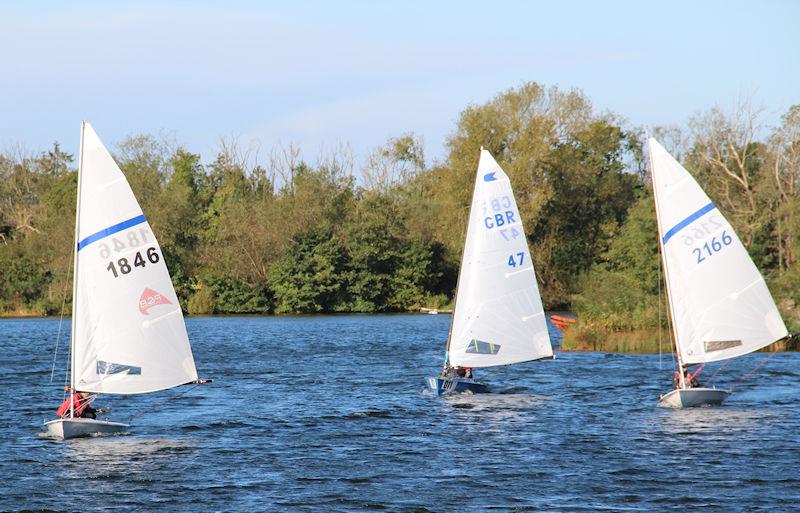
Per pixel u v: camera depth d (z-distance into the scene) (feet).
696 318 234.17
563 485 166.30
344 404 257.55
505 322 258.16
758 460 181.78
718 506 152.56
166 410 249.14
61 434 204.54
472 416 235.61
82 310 197.06
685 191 232.53
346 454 192.75
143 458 188.65
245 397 273.13
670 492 160.66
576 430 214.48
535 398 264.52
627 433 209.87
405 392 281.13
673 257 233.96
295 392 283.38
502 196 256.73
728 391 244.42
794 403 249.55
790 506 151.94
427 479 171.63
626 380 301.22
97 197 196.95
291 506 155.84
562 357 371.15
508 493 161.79
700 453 188.24
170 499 159.84
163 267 202.08
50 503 157.69
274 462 185.88
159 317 201.36
